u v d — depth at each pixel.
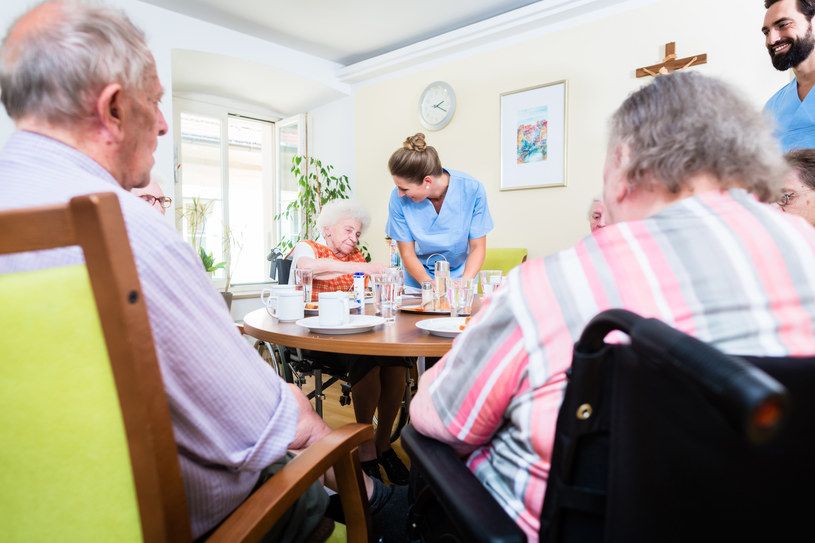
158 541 0.45
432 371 0.68
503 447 0.59
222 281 4.67
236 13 3.49
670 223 0.49
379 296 1.53
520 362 0.52
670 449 0.36
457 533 0.64
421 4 3.39
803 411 0.35
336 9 3.46
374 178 4.50
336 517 1.01
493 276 1.67
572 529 0.45
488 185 3.74
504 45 3.59
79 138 0.61
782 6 1.75
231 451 0.61
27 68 0.58
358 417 1.78
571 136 3.31
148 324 0.43
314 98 4.74
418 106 4.10
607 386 0.41
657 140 0.52
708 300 0.45
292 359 1.88
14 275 0.40
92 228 0.39
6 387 0.41
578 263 0.50
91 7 0.61
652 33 2.97
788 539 0.35
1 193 0.53
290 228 5.02
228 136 4.81
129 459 0.44
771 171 0.53
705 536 0.36
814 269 0.46
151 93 0.68
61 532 0.46
